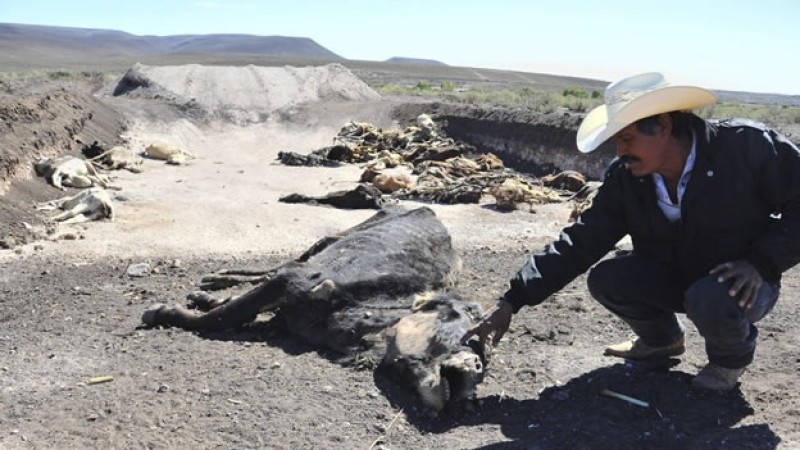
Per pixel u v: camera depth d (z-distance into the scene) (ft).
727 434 12.21
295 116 92.89
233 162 68.08
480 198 47.73
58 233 33.09
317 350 17.12
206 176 56.49
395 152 71.82
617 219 13.11
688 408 13.24
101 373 15.85
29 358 16.74
